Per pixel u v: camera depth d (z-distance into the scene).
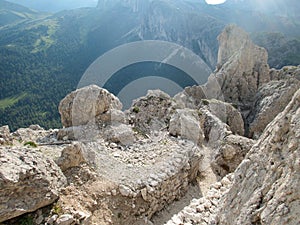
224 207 8.83
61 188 10.80
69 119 19.27
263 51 45.44
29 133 17.98
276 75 45.06
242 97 43.06
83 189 11.48
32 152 10.62
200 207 10.42
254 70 44.72
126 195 11.97
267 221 6.48
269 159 7.63
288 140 7.16
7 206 8.65
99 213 10.92
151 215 12.78
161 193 13.38
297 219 5.88
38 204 9.39
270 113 35.31
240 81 43.41
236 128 32.72
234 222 7.81
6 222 8.82
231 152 18.70
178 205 14.08
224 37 52.84
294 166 6.44
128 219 11.71
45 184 9.74
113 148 16.20
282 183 6.66
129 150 16.23
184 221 9.73
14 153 9.84
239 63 43.75
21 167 9.23
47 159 11.00
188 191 15.33
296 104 7.48
